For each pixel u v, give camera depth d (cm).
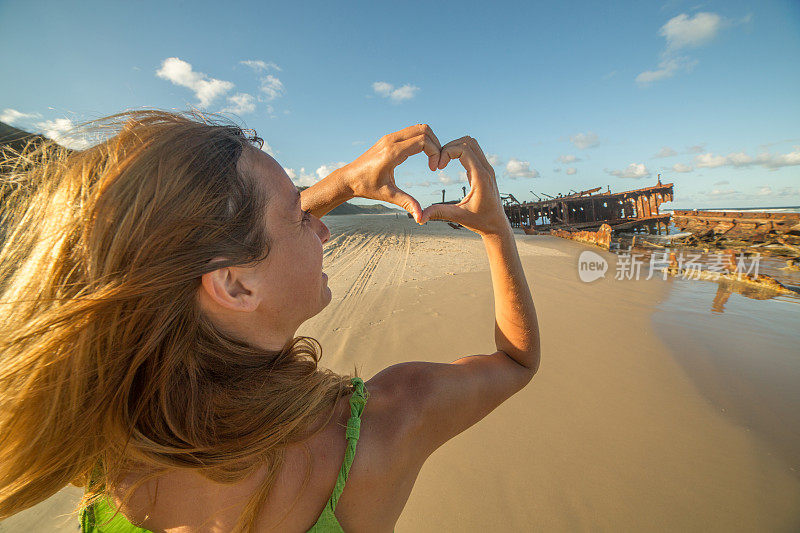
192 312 36
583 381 359
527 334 70
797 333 499
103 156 36
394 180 58
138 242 32
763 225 1488
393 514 48
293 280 42
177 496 41
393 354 435
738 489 231
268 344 43
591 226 2378
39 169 36
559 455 256
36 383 33
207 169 35
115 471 41
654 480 236
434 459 249
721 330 510
